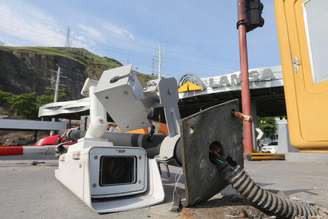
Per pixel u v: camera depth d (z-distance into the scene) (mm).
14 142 36750
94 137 3844
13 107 50406
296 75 1412
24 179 5188
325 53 1242
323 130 1244
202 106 26750
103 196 3012
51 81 81125
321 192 3947
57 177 4934
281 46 1533
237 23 14281
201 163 2725
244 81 14000
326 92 1231
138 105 3617
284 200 2561
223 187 3033
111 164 3174
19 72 76062
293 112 1433
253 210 2650
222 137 2877
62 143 5480
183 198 3330
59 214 2816
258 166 9078
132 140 4090
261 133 6852
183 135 2613
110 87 3459
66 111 32531
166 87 3652
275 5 1603
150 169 3404
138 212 2836
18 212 2896
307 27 1352
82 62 106625
